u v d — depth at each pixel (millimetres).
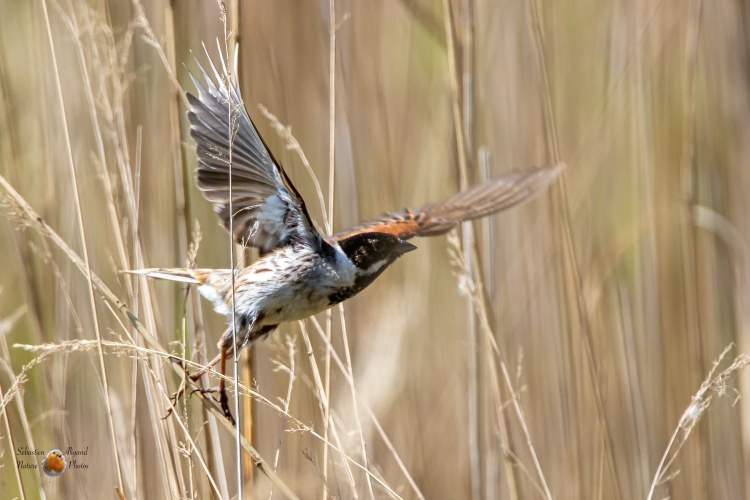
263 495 8477
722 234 12164
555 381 12133
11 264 10859
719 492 11945
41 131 10180
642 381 12156
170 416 7805
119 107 8344
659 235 12375
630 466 11570
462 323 12508
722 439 12086
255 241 8109
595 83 13539
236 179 7641
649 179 12414
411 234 9281
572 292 11070
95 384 9945
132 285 8188
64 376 9258
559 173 10016
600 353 11602
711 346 12203
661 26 12789
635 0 12773
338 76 11703
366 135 12062
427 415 12141
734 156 12977
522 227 12703
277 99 11539
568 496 11508
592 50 13594
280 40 12039
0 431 9211
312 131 12055
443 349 12453
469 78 10133
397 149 12664
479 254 9883
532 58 12891
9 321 9094
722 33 12984
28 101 10695
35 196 10258
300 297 8086
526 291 12445
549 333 12242
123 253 8180
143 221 10242
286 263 8000
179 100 9273
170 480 7648
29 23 10414
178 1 10266
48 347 6891
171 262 10188
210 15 10750
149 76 10234
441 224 9477
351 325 11727
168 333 9969
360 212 11852
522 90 12914
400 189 12602
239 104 6781
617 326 12273
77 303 9969
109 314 10016
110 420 7102
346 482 9500
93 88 9664
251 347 8312
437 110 12859
